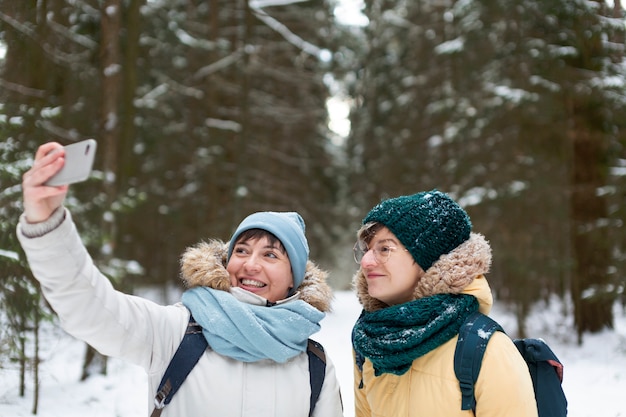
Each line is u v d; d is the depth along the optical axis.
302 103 16.31
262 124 14.56
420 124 15.18
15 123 5.03
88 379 6.06
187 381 1.78
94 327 1.58
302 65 16.31
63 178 1.33
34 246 1.42
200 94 10.55
